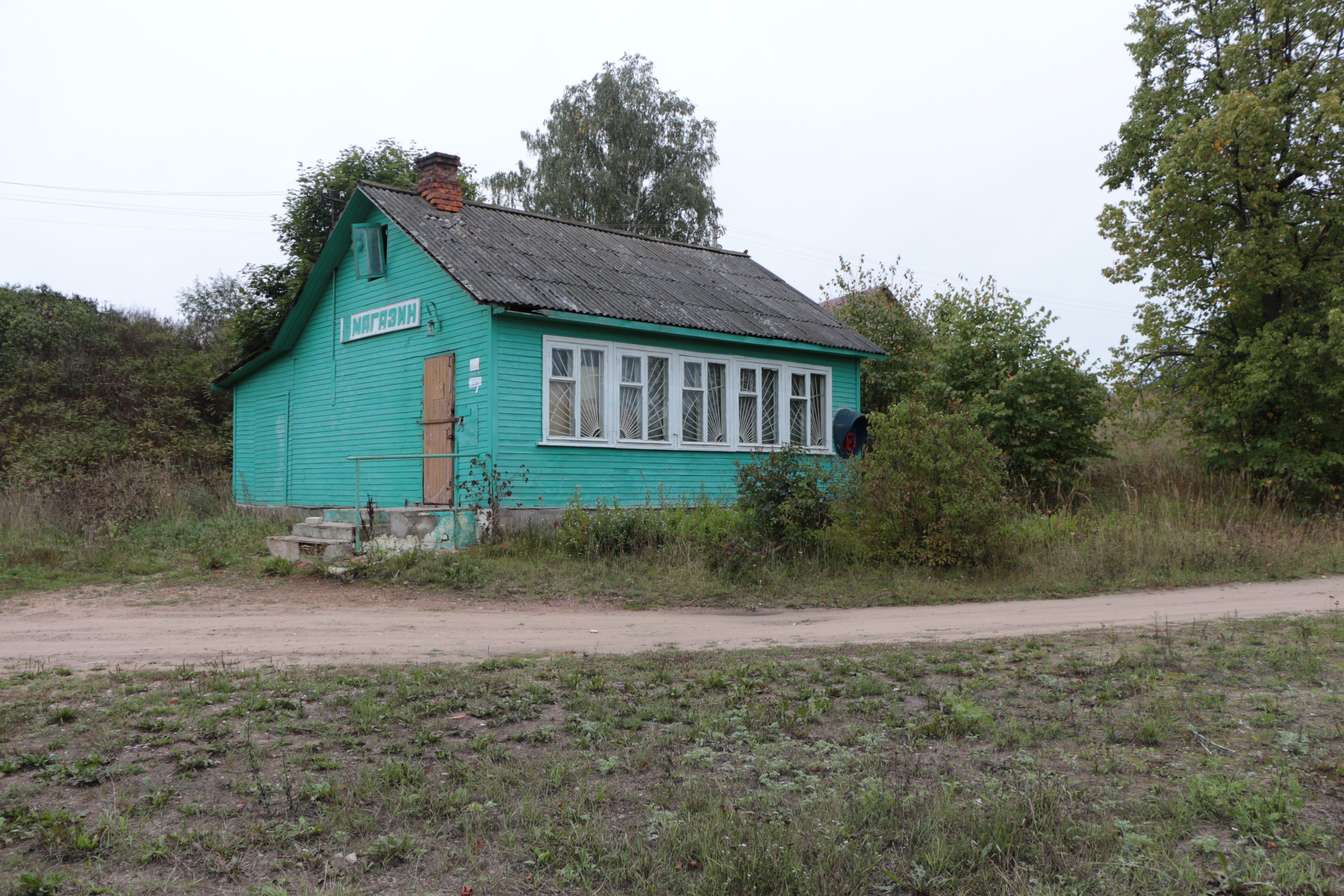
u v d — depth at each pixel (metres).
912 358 26.19
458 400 15.62
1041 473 19.23
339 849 3.84
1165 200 19.53
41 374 27.61
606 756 5.03
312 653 8.00
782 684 6.70
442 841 3.91
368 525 13.76
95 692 6.39
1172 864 3.60
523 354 15.35
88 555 13.66
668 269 20.27
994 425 18.89
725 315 18.50
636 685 6.65
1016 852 3.72
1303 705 5.98
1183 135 18.73
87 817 4.15
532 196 38.75
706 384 18.08
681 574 12.31
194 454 25.62
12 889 3.45
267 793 4.41
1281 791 4.32
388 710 5.89
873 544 13.37
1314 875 3.49
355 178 27.42
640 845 3.79
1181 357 21.31
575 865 3.64
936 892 3.44
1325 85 18.69
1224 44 20.06
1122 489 20.33
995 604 11.05
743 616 10.34
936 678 6.93
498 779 4.56
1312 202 19.50
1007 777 4.64
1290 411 19.58
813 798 4.25
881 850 3.80
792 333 19.05
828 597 11.47
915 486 13.16
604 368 16.48
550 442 15.56
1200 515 17.09
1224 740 5.27
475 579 12.05
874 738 5.24
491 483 14.75
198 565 13.52
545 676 6.96
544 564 12.99
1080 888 3.42
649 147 39.31
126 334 31.88
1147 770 4.77
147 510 17.52
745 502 13.80
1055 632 8.90
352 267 18.44
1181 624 9.25
